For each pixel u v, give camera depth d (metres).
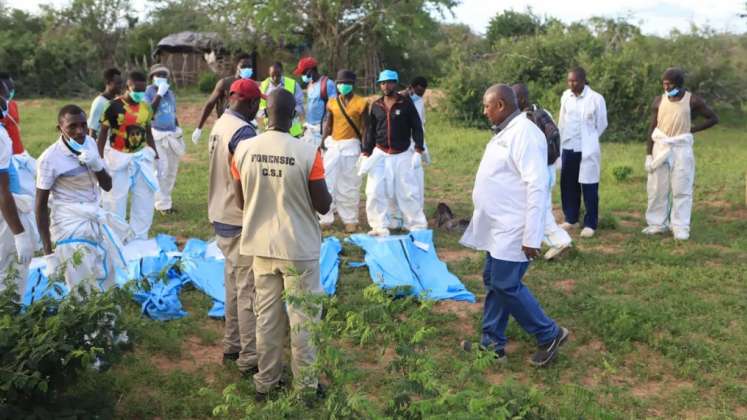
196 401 4.75
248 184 4.48
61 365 3.98
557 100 21.72
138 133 7.87
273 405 3.27
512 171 5.11
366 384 4.94
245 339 5.04
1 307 4.23
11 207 4.95
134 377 5.04
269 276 4.55
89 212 5.00
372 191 8.87
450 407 2.97
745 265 7.83
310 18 36.66
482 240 5.37
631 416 4.65
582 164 8.98
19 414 3.87
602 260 8.03
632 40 25.69
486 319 5.49
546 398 4.92
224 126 4.91
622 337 5.88
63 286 5.12
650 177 9.05
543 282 7.25
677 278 7.37
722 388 5.10
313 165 4.43
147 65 44.66
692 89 24.92
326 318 3.52
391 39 36.06
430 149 15.93
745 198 10.95
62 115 4.91
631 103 19.75
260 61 39.88
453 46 25.23
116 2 44.09
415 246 7.66
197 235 8.90
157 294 6.33
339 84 9.00
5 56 36.41
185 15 45.41
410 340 3.51
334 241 7.85
